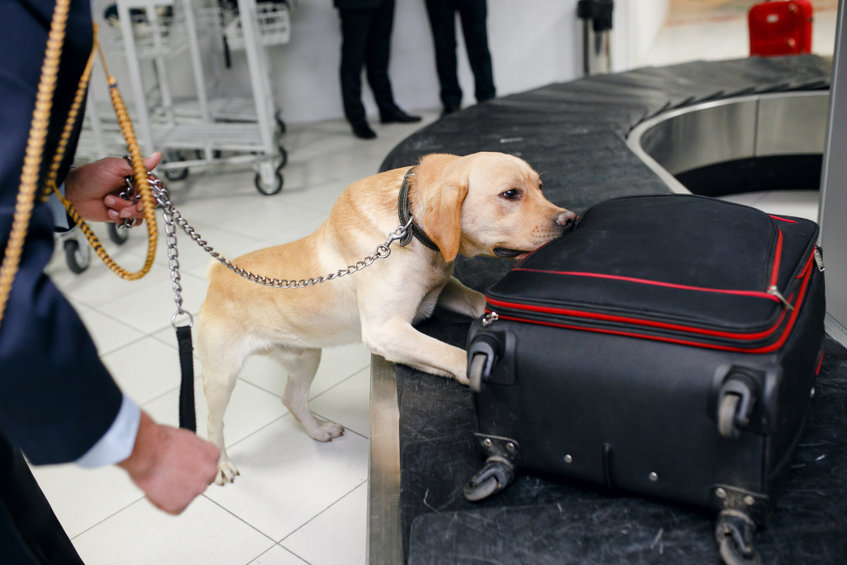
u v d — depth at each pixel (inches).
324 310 60.9
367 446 73.7
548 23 227.8
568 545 35.3
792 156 140.9
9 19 26.3
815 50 263.7
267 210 149.4
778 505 36.1
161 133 163.2
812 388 38.7
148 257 37.9
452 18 206.1
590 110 129.9
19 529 38.5
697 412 33.0
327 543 61.0
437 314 64.8
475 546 35.8
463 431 47.5
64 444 26.4
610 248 39.9
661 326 33.9
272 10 196.1
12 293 25.0
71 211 38.9
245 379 88.2
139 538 63.6
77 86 30.3
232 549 61.2
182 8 171.3
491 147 112.3
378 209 56.5
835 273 60.8
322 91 227.1
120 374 91.0
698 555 34.0
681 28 348.5
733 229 39.6
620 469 36.6
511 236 51.1
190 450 30.1
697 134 135.4
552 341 36.6
